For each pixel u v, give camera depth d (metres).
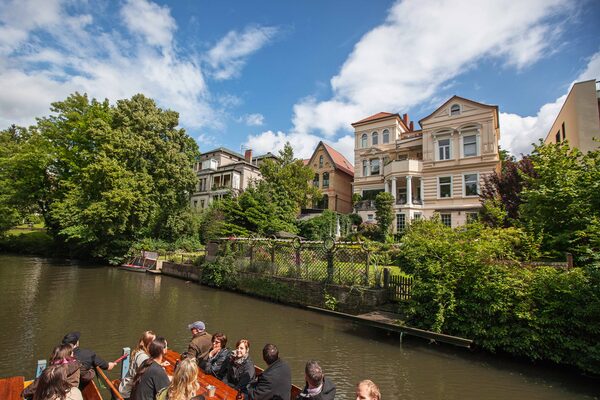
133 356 5.21
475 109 26.55
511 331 7.92
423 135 28.81
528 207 10.45
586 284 7.23
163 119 30.78
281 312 12.65
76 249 29.86
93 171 25.92
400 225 27.78
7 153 33.78
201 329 6.35
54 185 32.69
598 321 6.98
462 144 26.86
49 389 3.58
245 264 16.61
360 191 34.31
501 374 7.26
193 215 32.72
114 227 26.16
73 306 13.00
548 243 9.71
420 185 28.78
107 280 19.56
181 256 23.78
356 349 8.80
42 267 24.39
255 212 24.92
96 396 4.61
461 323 8.69
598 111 17.53
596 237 8.02
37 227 45.81
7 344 8.80
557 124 23.03
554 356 7.37
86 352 5.22
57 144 31.28
